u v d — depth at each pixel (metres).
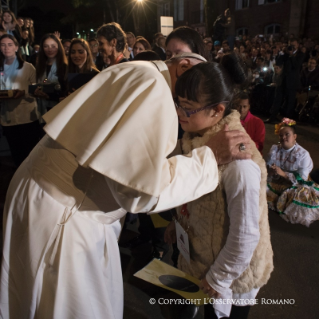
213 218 1.19
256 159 1.13
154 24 26.64
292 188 3.25
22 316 1.16
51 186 1.07
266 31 19.33
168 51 2.17
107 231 1.16
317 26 16.42
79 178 1.05
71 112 1.01
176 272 1.27
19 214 1.12
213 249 1.22
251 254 1.14
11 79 3.72
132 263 2.54
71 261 1.07
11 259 1.17
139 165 0.88
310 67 7.30
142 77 0.98
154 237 2.46
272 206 3.41
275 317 2.03
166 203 0.96
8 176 4.05
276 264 2.53
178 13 24.62
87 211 1.08
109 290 1.18
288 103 7.36
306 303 2.15
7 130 3.86
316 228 3.07
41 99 3.75
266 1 18.91
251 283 1.25
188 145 1.27
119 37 2.87
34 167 1.12
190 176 1.01
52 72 3.57
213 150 1.12
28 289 1.11
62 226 1.06
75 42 3.31
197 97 1.10
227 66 1.21
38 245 1.08
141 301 2.18
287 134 3.28
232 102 1.20
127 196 0.93
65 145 0.99
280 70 7.09
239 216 1.09
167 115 0.94
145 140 0.90
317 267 2.50
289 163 3.32
